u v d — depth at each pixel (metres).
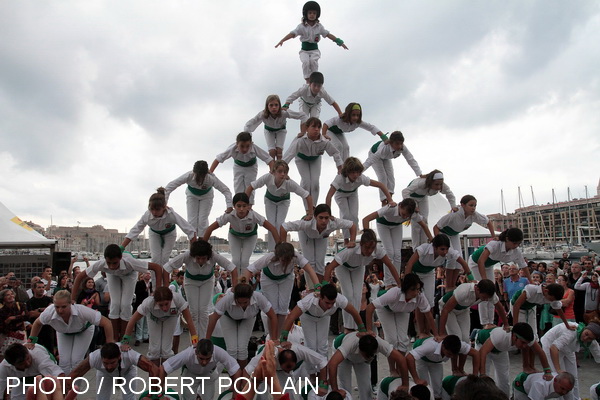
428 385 7.28
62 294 6.36
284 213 8.66
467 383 2.97
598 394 6.78
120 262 7.05
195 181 8.34
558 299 7.13
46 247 14.05
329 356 10.37
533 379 6.56
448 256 7.75
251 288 6.57
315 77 9.34
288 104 9.58
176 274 11.22
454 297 7.32
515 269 10.02
